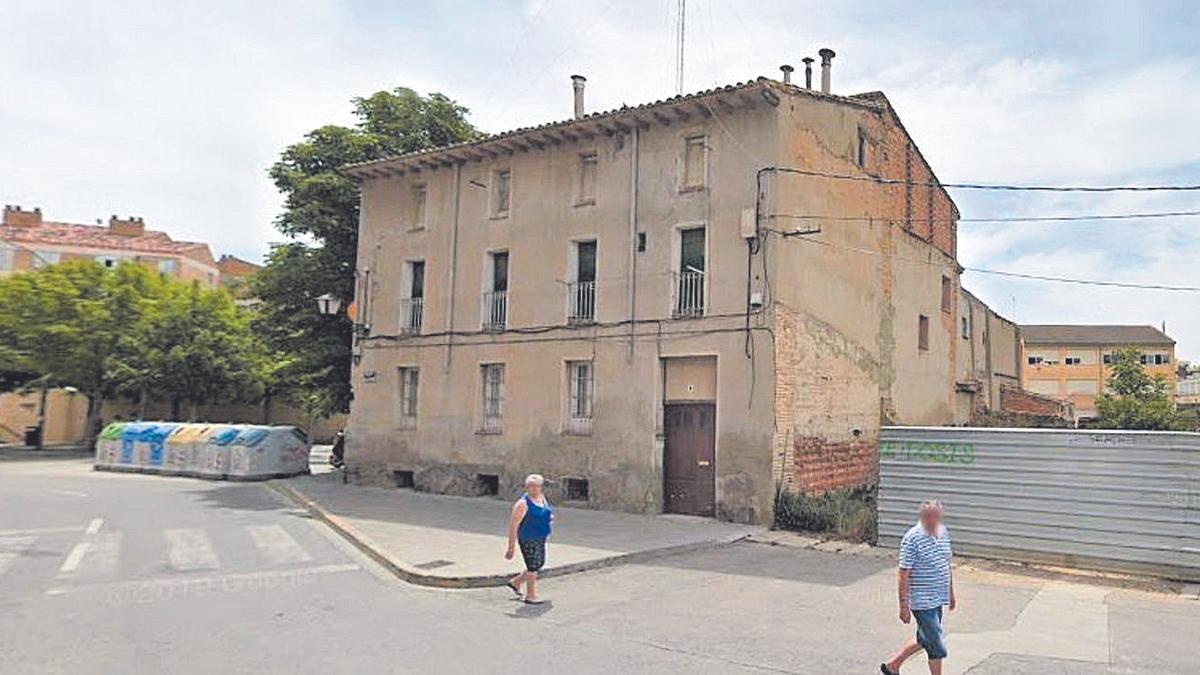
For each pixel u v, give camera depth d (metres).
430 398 21.81
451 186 22.11
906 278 21.61
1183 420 32.12
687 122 17.64
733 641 8.09
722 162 17.03
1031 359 76.94
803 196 16.91
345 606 9.55
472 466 20.56
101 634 8.16
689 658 7.48
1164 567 11.34
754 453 15.79
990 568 12.17
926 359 22.70
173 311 39.88
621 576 11.45
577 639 8.12
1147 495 11.57
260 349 39.84
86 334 38.62
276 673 6.92
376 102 27.38
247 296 34.22
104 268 41.50
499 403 20.56
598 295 18.59
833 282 17.84
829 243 17.77
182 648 7.68
